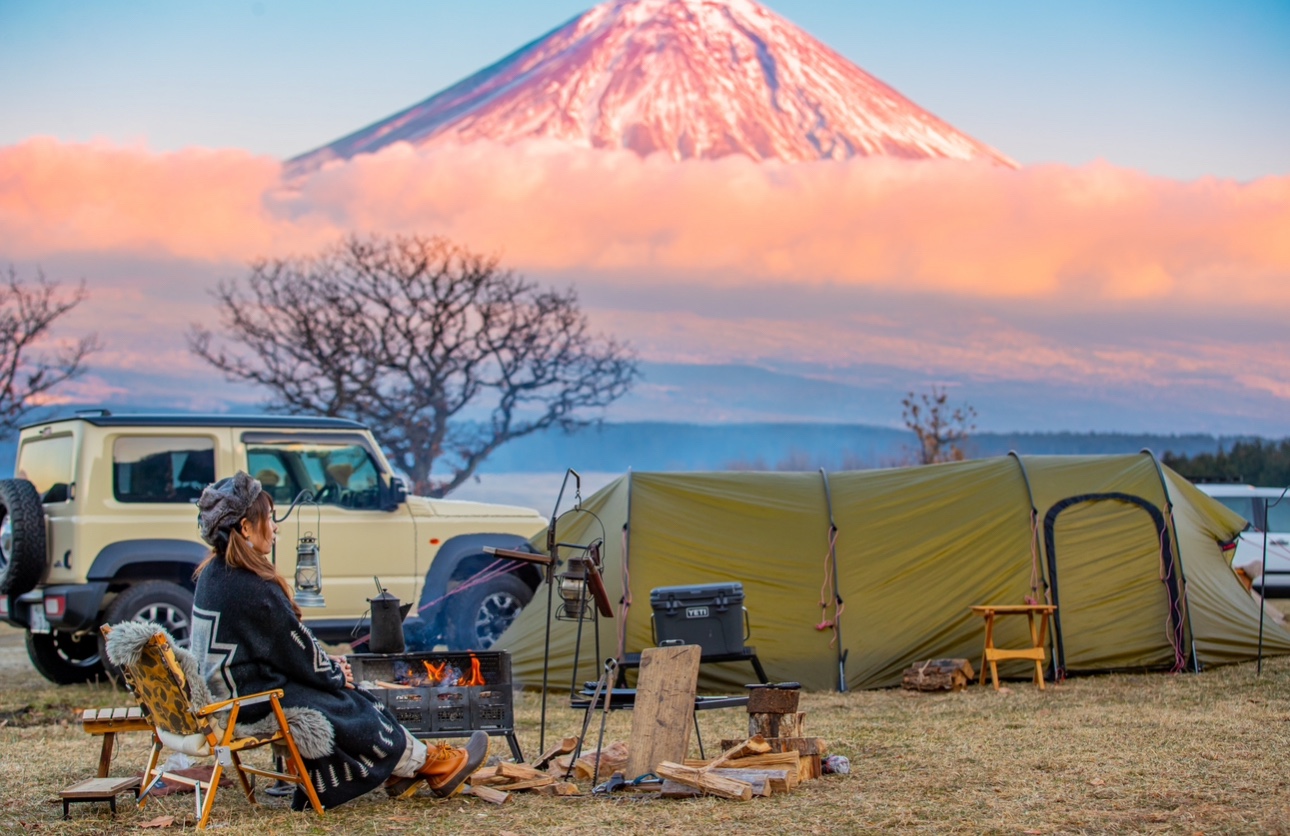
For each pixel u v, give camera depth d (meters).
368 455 11.00
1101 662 10.16
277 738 5.34
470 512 11.27
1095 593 10.34
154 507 10.31
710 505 10.71
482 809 5.57
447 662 6.45
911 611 10.33
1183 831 4.93
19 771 6.70
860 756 6.77
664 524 10.55
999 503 10.63
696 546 10.46
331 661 5.53
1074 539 10.51
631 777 6.05
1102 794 5.62
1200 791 5.61
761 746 6.08
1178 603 10.29
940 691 9.65
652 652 6.38
